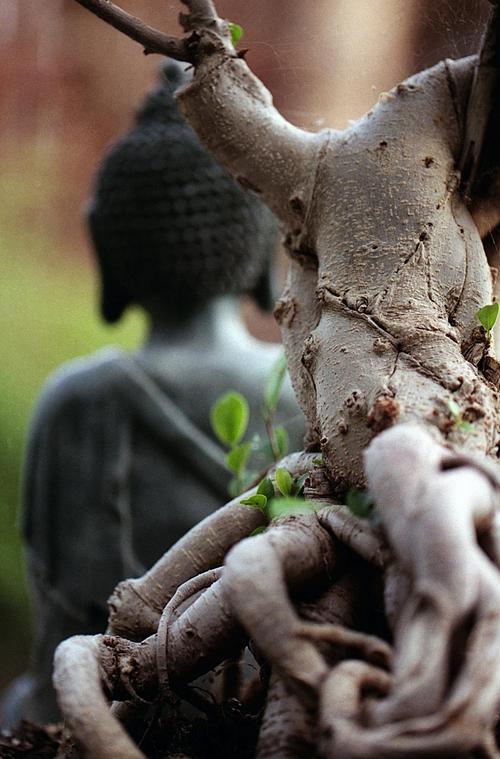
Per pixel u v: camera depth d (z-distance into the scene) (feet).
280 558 2.17
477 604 2.02
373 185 2.36
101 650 2.27
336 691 2.03
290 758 2.12
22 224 10.16
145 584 2.42
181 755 2.32
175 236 4.12
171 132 4.16
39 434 4.33
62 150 10.02
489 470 2.09
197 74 2.43
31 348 9.34
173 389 4.20
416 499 2.05
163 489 4.17
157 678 2.29
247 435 4.03
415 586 2.05
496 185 2.42
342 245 2.35
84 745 2.14
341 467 2.26
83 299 10.07
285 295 2.46
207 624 2.27
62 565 4.20
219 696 2.48
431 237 2.34
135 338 9.65
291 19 2.79
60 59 9.62
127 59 9.70
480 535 2.08
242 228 4.17
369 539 2.18
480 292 2.35
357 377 2.27
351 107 2.71
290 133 2.42
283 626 2.08
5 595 8.02
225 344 4.28
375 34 2.67
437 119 2.40
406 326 2.28
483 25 2.56
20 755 2.61
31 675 4.23
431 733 1.99
